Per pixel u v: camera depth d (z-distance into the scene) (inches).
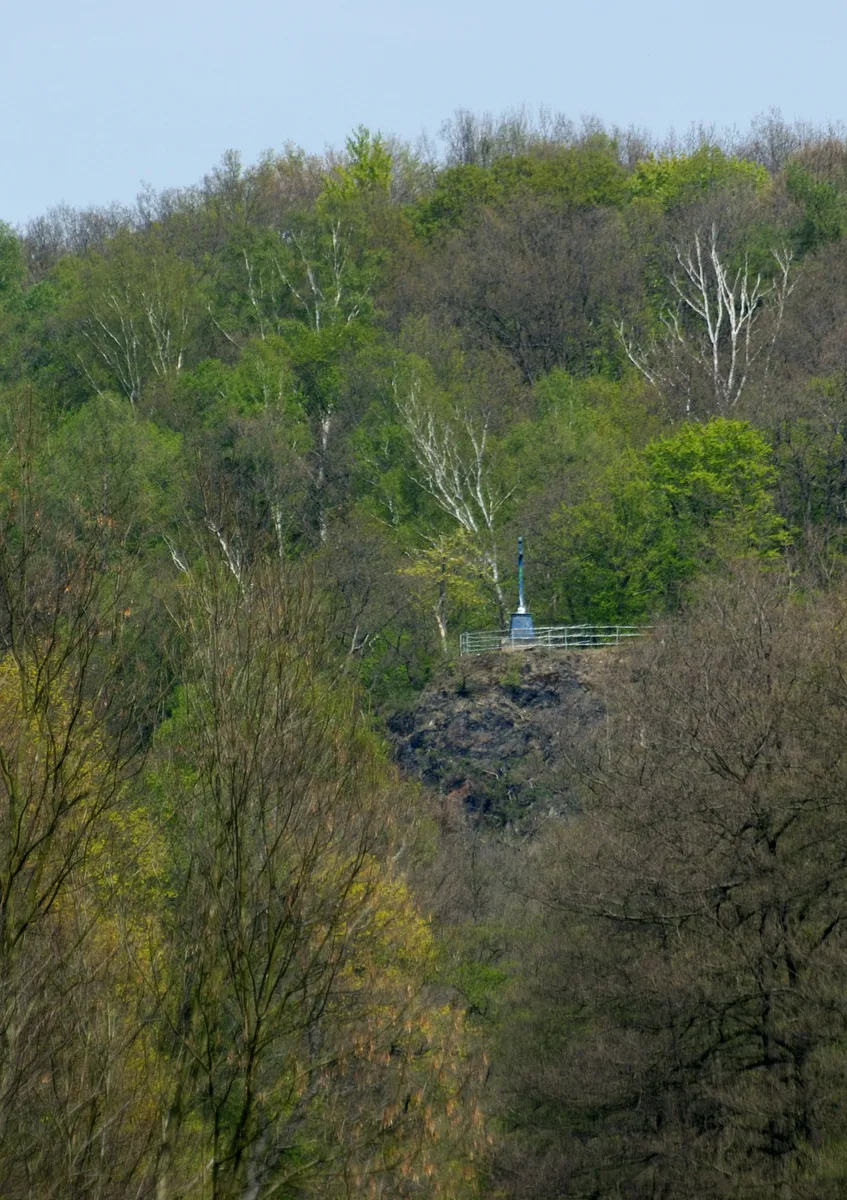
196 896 3228.3
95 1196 2593.5
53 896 2682.1
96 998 2842.0
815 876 4655.5
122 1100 2832.2
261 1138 3154.5
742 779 4830.2
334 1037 3619.6
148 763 3494.1
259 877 3189.0
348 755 3688.5
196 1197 2952.8
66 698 2874.0
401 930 4402.1
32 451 3009.4
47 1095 2709.2
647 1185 4790.8
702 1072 4798.2
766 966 4633.4
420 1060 3964.1
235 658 3358.8
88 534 2960.1
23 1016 2615.7
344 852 3528.5
